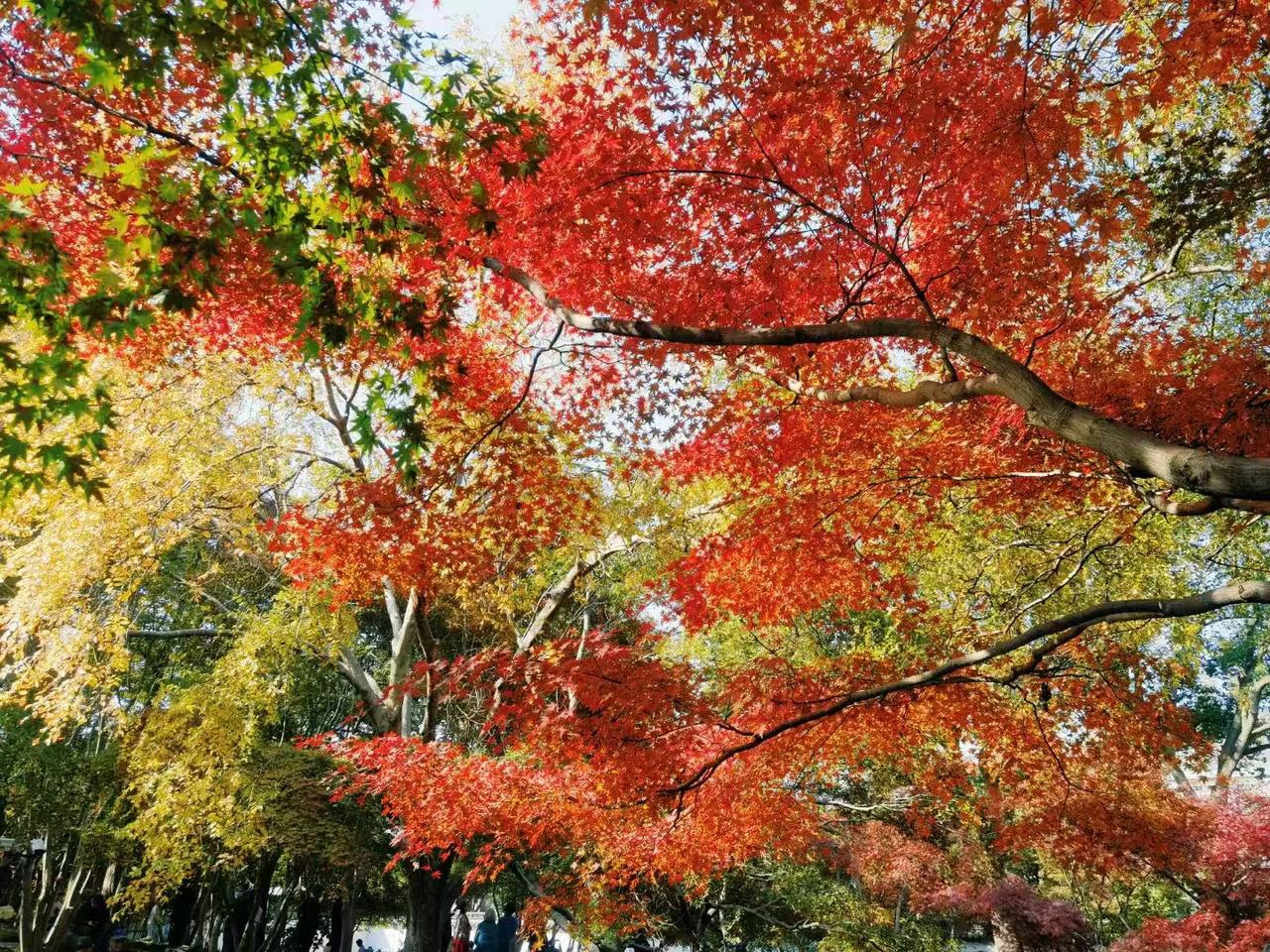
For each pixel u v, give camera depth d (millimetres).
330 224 4328
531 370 7590
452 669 7656
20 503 10391
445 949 13727
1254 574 9773
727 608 7820
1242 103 7699
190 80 6156
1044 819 7074
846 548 7328
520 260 6750
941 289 6461
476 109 4844
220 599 17766
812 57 5141
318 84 4215
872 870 15383
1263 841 10852
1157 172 6484
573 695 6754
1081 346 6711
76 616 11203
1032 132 5129
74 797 14859
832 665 7145
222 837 13438
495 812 8000
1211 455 2760
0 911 17219
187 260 3871
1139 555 9727
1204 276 9680
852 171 5730
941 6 4980
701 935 15453
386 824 16031
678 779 6492
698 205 5957
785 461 7457
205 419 11984
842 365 7434
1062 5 4594
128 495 10633
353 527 7105
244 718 13398
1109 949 12617
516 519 7625
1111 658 6961
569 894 9586
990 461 7078
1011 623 8133
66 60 5809
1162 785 9406
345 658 13898
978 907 14406
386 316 5168
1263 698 23766
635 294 6898
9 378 5605
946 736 7199
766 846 8562
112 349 8484
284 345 8438
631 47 5180
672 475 8727
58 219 6312
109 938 17250
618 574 16047
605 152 5473
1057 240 5758
